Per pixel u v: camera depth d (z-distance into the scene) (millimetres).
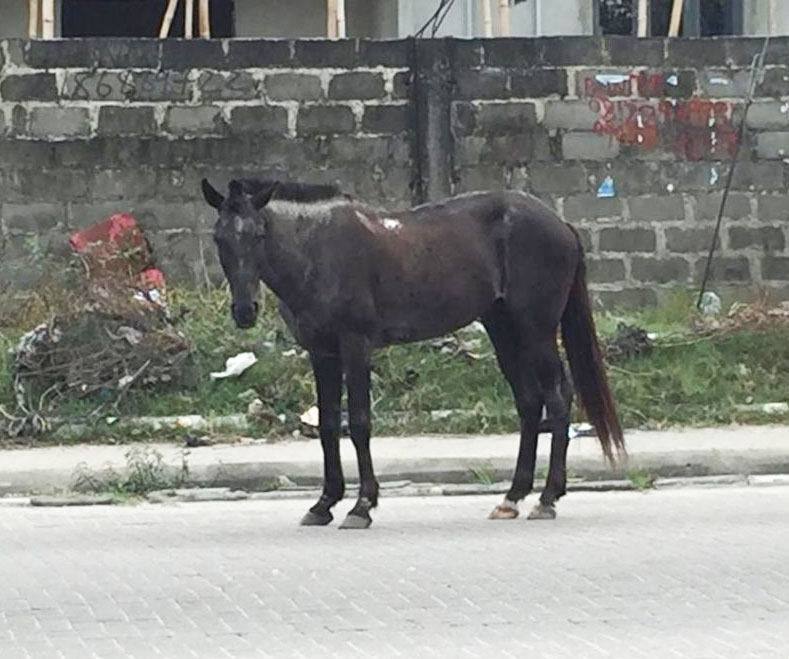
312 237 11453
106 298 15914
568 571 9914
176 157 17547
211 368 15859
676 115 18062
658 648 8008
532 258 11984
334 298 11477
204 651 8070
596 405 12086
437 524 11750
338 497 11773
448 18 22250
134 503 12984
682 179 18078
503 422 15273
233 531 11547
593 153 17984
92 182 17484
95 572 10078
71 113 17453
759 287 18125
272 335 16297
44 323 15930
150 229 17531
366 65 17734
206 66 17594
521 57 17891
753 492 13188
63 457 14141
